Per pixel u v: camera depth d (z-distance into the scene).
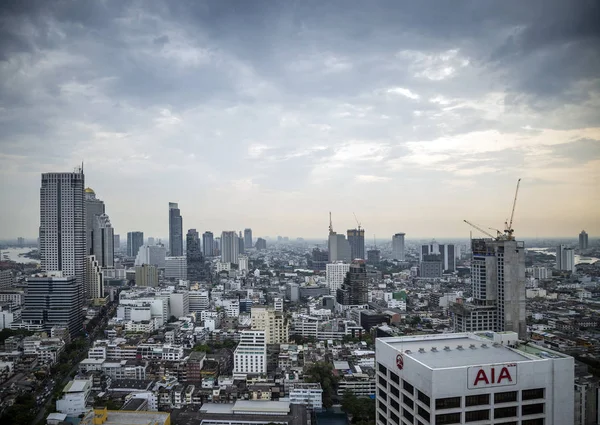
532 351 193.88
